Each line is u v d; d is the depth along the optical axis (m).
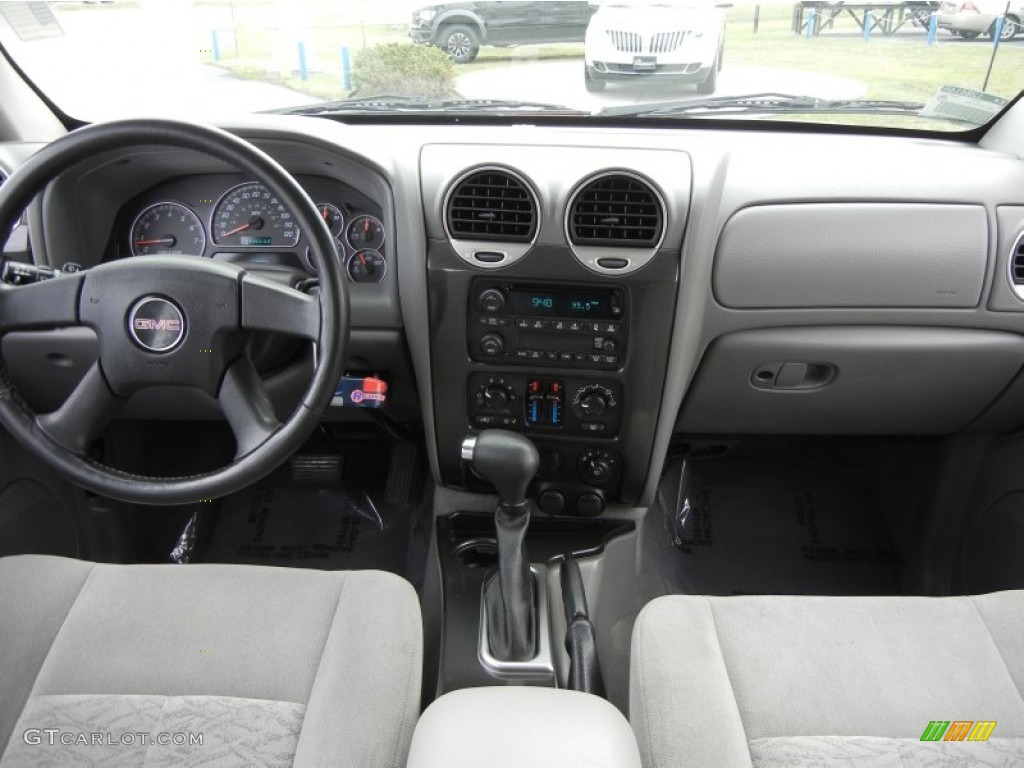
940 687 1.01
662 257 1.30
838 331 1.50
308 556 1.96
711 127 1.71
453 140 1.37
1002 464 1.69
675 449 1.95
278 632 1.07
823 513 2.06
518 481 1.23
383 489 2.10
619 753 0.79
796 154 1.45
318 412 1.05
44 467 1.64
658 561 1.95
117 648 1.04
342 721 0.95
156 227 1.57
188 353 1.05
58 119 1.73
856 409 1.65
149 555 1.93
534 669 1.36
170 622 1.08
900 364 1.53
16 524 1.55
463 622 1.45
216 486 1.06
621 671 1.64
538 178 1.29
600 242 1.31
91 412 1.08
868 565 1.95
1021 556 1.58
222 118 1.37
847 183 1.40
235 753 0.93
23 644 1.05
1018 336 1.50
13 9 1.52
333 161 1.39
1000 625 1.09
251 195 1.53
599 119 1.68
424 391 1.51
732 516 2.05
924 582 1.87
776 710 0.98
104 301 1.04
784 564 1.95
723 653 1.06
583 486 1.57
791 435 1.82
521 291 1.37
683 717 0.96
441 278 1.37
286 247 1.54
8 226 1.03
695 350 1.48
